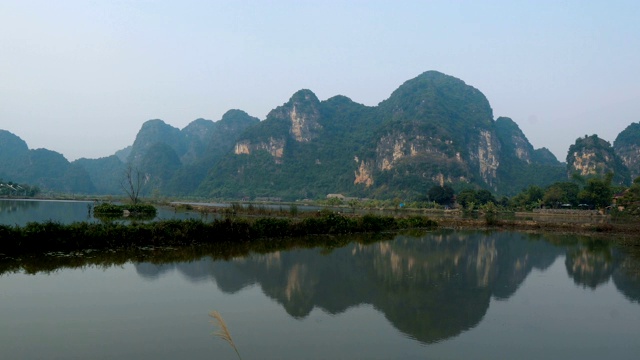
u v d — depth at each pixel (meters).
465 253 22.19
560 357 8.18
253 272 15.13
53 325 8.91
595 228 38.75
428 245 25.45
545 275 16.62
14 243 16.52
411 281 14.64
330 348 8.19
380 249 22.83
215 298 11.45
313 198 153.00
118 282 12.83
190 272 14.66
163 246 20.23
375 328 9.46
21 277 13.09
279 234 27.12
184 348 7.90
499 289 13.85
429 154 139.00
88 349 7.71
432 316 10.57
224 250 20.27
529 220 50.94
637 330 9.95
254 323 9.50
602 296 13.33
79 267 14.80
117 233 19.12
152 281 13.11
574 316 11.01
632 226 38.22
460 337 9.10
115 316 9.62
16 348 7.66
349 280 14.45
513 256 21.56
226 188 164.62
